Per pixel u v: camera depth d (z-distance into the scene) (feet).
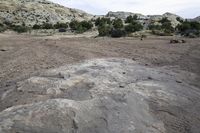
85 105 24.20
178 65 47.19
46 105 23.43
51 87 30.35
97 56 54.24
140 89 30.96
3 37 124.36
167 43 82.38
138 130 22.24
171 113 26.37
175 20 213.25
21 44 84.58
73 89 29.66
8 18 310.24
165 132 23.00
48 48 70.49
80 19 369.71
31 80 32.99
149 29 153.48
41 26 237.86
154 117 25.30
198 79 38.91
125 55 56.39
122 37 118.62
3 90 31.73
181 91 32.07
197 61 51.57
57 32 188.96
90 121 21.95
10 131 19.83
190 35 112.88
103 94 28.02
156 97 29.30
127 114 24.13
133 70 39.55
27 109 23.03
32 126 20.51
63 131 20.33
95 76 34.37
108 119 22.65
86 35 149.69
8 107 26.08
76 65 42.16
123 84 32.09
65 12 386.11
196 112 27.27
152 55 56.85
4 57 56.80
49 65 45.32
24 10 349.00
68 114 22.15
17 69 43.27
